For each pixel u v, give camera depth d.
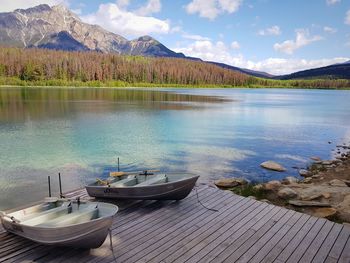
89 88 109.56
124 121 32.78
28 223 6.17
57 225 5.93
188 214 7.67
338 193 10.20
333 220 8.20
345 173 14.88
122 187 8.22
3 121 30.73
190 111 44.94
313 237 6.53
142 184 8.59
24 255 5.65
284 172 15.73
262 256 5.76
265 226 7.04
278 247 6.10
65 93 78.50
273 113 45.78
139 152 19.30
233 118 38.44
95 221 5.58
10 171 14.77
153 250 5.88
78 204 6.91
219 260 5.59
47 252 5.77
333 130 30.22
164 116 38.16
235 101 69.56
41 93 74.44
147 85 133.88
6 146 19.92
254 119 37.91
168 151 19.83
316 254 5.87
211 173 15.35
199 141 23.36
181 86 144.62
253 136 26.11
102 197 8.69
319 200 9.79
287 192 10.35
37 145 20.39
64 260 5.50
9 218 6.37
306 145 22.86
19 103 49.03
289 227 7.00
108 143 21.61
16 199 11.41
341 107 59.16
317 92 145.62
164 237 6.42
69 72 114.56
